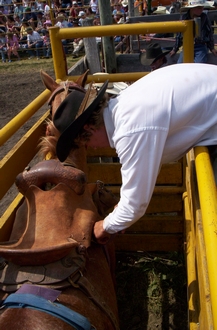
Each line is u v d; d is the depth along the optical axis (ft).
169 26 8.63
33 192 5.61
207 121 4.93
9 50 42.63
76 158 6.15
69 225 5.38
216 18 23.59
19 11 46.01
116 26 8.71
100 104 4.97
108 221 5.39
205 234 3.52
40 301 4.47
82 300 4.88
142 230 9.95
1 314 4.44
